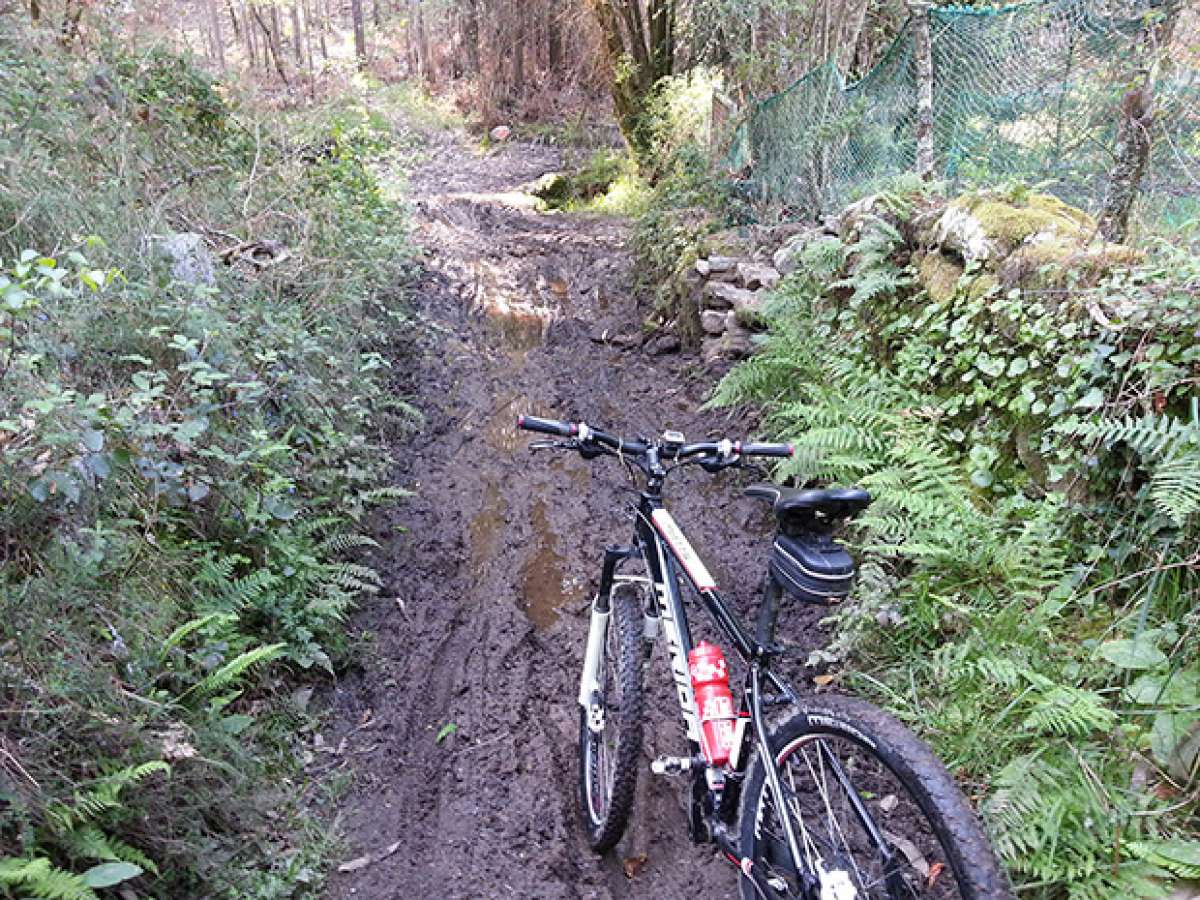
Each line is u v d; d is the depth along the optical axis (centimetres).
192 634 336
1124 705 291
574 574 499
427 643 431
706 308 788
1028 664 312
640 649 296
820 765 219
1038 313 392
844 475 455
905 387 474
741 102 1050
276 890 280
